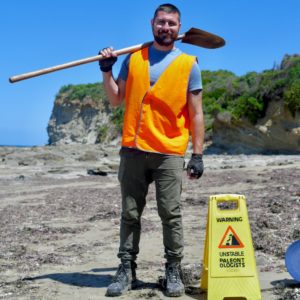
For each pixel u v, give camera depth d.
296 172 18.70
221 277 4.07
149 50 4.55
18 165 29.17
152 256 6.03
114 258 6.04
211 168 24.27
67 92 98.69
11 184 19.81
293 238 6.58
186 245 6.57
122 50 4.57
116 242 7.10
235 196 4.24
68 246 6.90
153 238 7.21
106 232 8.04
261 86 38.44
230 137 40.91
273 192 12.62
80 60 4.55
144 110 4.43
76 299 4.32
